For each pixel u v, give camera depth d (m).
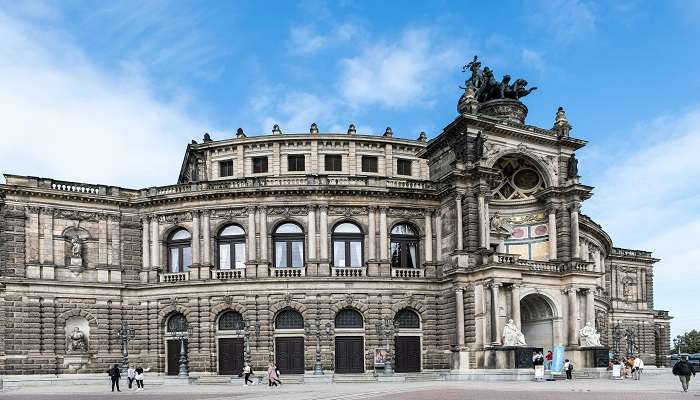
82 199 75.50
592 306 73.25
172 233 77.81
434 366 73.81
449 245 74.56
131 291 76.25
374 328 72.94
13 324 71.06
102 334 74.31
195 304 73.75
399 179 77.25
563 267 74.00
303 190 74.56
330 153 90.00
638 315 112.56
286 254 75.44
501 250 78.62
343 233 75.81
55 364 71.94
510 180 80.00
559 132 78.50
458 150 74.00
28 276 72.31
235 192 74.62
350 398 42.53
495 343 67.50
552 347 73.75
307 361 71.75
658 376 74.88
